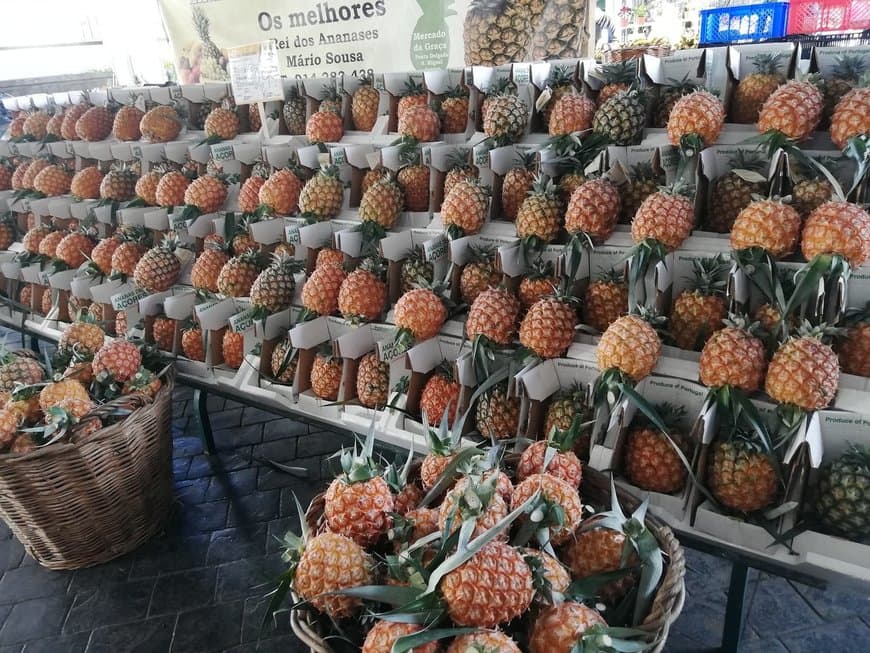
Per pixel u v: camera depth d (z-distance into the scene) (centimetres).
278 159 341
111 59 878
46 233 479
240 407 462
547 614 142
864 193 196
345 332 304
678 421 211
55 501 281
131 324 387
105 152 440
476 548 136
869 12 370
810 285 180
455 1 441
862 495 172
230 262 346
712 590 282
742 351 187
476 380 249
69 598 294
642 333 201
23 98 526
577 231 227
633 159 235
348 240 298
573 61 268
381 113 320
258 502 354
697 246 215
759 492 189
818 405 180
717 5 538
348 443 375
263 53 336
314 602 154
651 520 184
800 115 195
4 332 618
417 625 136
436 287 268
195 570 306
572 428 194
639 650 136
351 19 489
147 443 310
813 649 250
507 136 263
